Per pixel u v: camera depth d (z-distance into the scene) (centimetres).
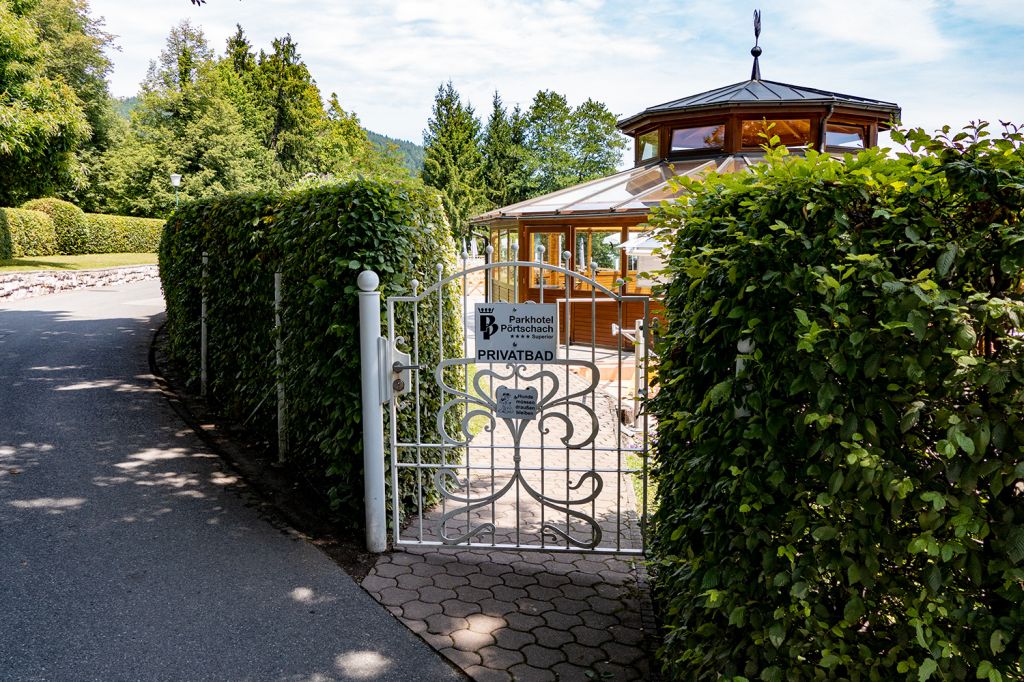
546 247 1648
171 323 1082
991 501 223
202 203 938
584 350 1534
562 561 484
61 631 378
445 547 501
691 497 334
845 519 242
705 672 288
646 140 1806
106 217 3444
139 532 510
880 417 242
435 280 571
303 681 341
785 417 256
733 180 292
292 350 596
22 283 1961
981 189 223
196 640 373
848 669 239
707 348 305
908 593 233
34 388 918
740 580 268
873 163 250
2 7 2162
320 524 536
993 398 214
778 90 1672
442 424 486
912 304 223
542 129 6072
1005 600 223
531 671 353
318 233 544
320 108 6347
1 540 489
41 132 2255
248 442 730
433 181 6000
